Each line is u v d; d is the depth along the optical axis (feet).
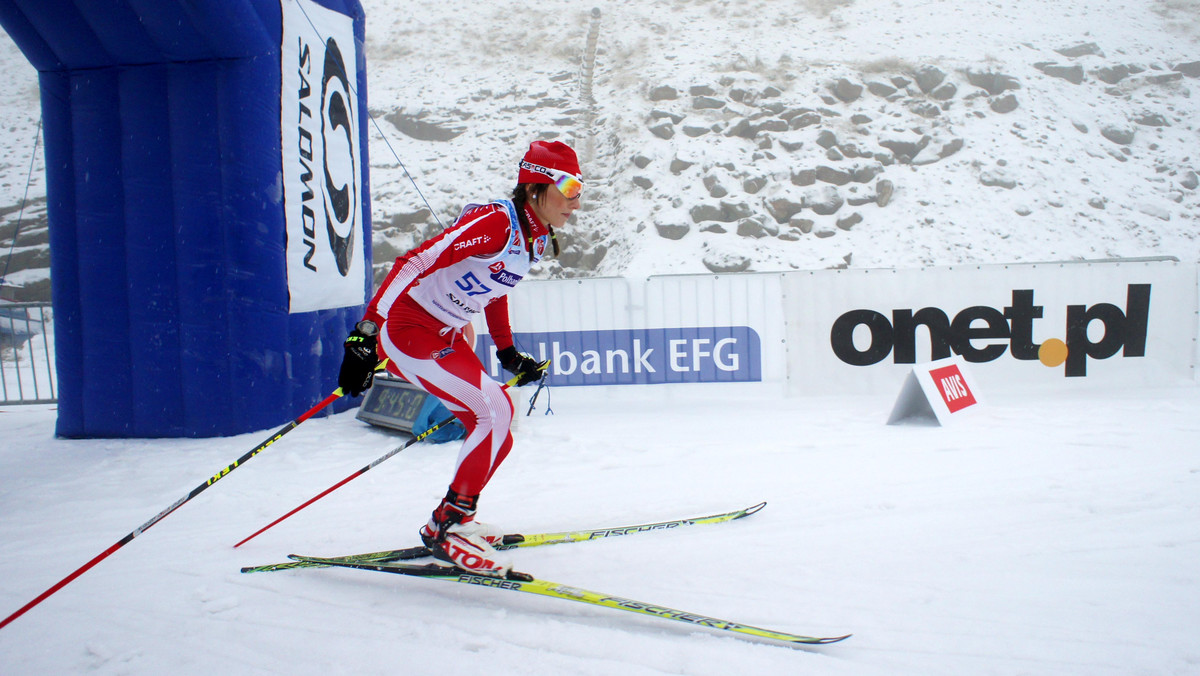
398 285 11.86
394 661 10.68
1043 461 20.99
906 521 16.34
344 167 34.01
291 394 29.89
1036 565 13.61
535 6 122.42
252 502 19.52
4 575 14.75
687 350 33.96
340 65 33.76
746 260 69.46
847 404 31.68
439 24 119.24
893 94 89.71
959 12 107.65
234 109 27.61
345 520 17.71
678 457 23.20
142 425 28.53
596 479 20.84
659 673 10.09
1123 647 10.50
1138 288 32.40
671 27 110.52
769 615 11.87
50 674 10.68
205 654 11.10
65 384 29.04
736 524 16.52
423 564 13.35
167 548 16.02
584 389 35.45
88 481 22.36
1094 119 87.35
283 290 29.19
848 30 104.53
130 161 27.99
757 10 113.19
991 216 75.00
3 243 72.95
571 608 12.47
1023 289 32.48
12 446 27.89
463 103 98.37
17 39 27.20
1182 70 94.12
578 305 34.12
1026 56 95.86
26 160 83.61
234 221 27.91
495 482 20.77
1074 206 76.13
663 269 69.72
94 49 27.14
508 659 10.63
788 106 87.45
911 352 33.04
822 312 33.22
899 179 79.41
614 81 99.76
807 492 18.86
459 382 13.12
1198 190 78.54
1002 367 32.78
